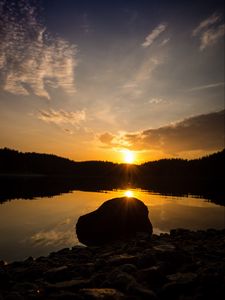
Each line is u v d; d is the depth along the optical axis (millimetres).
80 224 13641
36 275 6590
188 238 10875
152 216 19062
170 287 4984
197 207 24188
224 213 20969
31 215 17969
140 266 6473
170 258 6727
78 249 9836
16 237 12391
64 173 145000
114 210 13727
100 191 40812
